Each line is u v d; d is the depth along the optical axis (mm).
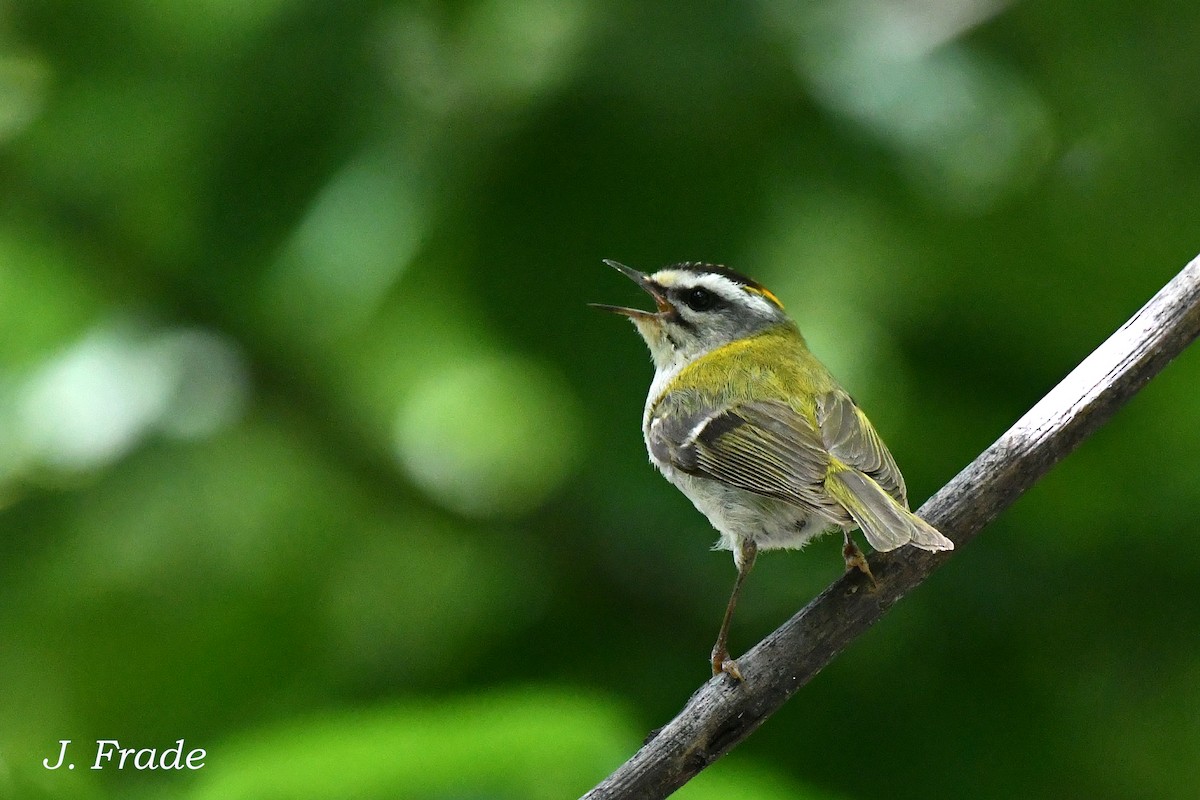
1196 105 13109
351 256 12305
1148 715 11617
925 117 12789
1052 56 13312
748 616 12383
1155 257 13273
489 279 12039
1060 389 8094
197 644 13930
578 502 13172
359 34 12156
